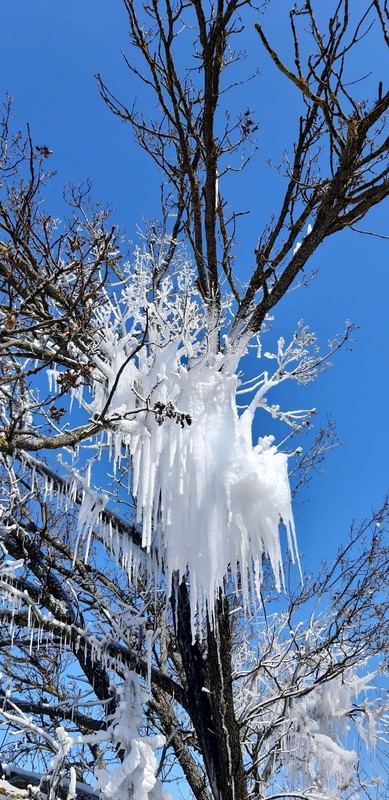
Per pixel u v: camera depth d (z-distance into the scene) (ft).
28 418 19.62
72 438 14.67
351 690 28.73
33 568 26.73
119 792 21.06
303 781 27.27
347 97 15.92
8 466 24.39
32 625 24.40
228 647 20.95
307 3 15.37
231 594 28.40
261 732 27.68
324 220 18.21
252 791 26.03
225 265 21.59
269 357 23.07
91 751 30.99
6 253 13.91
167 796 21.93
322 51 15.62
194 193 19.85
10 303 13.23
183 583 22.35
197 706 21.80
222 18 16.88
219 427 18.75
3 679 24.80
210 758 21.26
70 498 22.03
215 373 19.31
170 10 17.40
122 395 18.78
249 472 17.92
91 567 29.40
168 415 15.02
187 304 18.79
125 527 22.52
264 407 21.56
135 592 30.17
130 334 19.38
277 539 17.92
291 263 19.16
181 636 22.31
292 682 26.32
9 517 26.40
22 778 24.54
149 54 18.61
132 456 19.02
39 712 26.16
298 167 18.86
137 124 20.67
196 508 18.01
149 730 32.07
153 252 20.44
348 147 16.35
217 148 20.40
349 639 26.03
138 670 24.94
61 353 14.61
